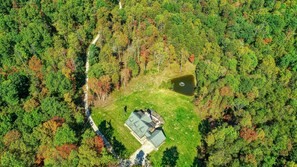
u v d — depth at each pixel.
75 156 99.00
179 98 137.00
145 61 146.38
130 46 150.25
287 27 176.88
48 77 120.25
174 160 115.12
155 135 116.31
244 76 135.62
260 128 115.00
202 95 132.50
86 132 106.06
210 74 135.38
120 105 130.62
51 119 108.62
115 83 132.00
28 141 103.75
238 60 147.00
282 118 123.94
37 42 139.50
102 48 143.88
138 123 118.69
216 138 113.06
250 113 122.88
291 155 113.31
